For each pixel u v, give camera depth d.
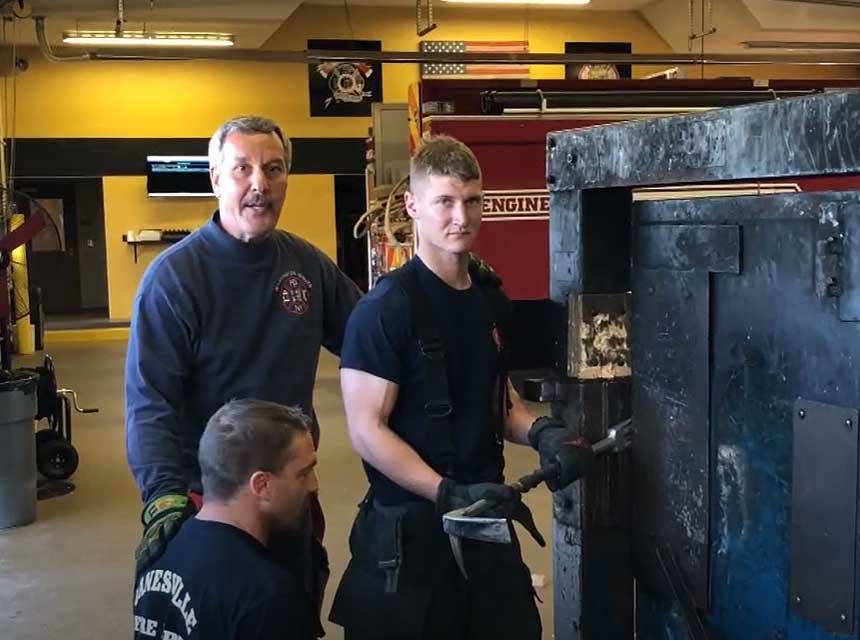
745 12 12.91
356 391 1.71
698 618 1.24
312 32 13.79
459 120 6.03
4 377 4.88
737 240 1.12
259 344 2.11
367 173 8.82
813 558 1.04
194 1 11.34
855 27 12.95
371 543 1.75
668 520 1.29
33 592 3.91
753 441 1.12
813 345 1.03
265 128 2.06
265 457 1.62
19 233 5.23
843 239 0.98
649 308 1.30
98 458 6.17
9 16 11.09
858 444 0.97
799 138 0.98
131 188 13.73
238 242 2.08
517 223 6.14
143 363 1.96
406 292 1.70
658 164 1.19
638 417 1.34
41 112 13.38
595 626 1.41
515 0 11.55
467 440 1.75
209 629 1.54
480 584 1.77
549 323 1.48
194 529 1.63
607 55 11.69
